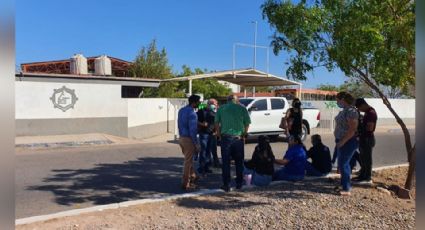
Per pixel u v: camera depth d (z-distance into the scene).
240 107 7.46
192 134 7.60
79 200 7.15
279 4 7.75
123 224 5.45
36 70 26.03
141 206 6.35
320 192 7.27
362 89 27.83
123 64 30.83
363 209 6.21
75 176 9.29
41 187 8.15
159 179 8.99
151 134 20.89
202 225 5.43
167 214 5.92
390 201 6.69
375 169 9.48
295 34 7.68
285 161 8.31
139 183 8.55
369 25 6.54
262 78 25.05
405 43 6.72
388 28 6.62
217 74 22.86
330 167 8.80
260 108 16.27
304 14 7.49
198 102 7.68
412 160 7.12
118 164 11.04
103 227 5.32
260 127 16.16
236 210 6.12
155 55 34.19
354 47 6.71
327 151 8.80
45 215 5.80
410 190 7.20
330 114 23.42
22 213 6.33
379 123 29.75
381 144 17.03
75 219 5.66
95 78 21.91
